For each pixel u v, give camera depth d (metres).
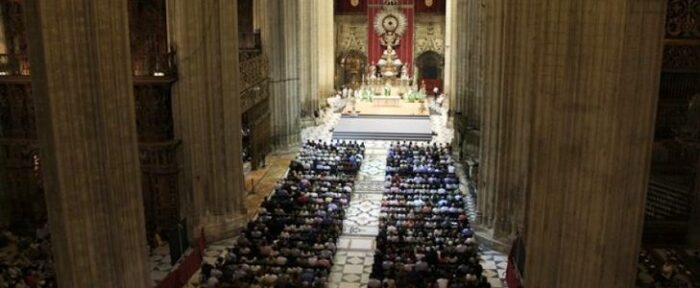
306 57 44.94
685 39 19.95
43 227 23.86
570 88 12.99
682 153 22.31
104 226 15.59
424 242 22.06
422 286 18.52
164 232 24.66
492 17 23.14
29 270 19.88
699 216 21.33
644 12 11.76
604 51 12.23
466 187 31.72
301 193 27.75
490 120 23.70
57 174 14.52
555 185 13.77
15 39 25.55
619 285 13.19
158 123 24.17
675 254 21.14
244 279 19.23
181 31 23.50
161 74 23.88
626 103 12.16
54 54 14.12
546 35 13.96
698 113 17.34
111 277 15.89
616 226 12.77
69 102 14.53
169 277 20.08
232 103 25.23
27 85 24.31
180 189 24.66
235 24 24.91
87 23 14.71
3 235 24.00
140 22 25.25
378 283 18.92
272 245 22.05
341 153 36.44
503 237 23.56
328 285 21.03
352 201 30.00
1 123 24.86
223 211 25.56
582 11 12.51
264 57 35.38
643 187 12.75
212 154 24.94
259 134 35.38
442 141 42.31
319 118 46.69
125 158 16.20
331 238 23.58
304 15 43.78
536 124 14.66
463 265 19.77
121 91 15.90
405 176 31.72
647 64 12.05
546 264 14.33
